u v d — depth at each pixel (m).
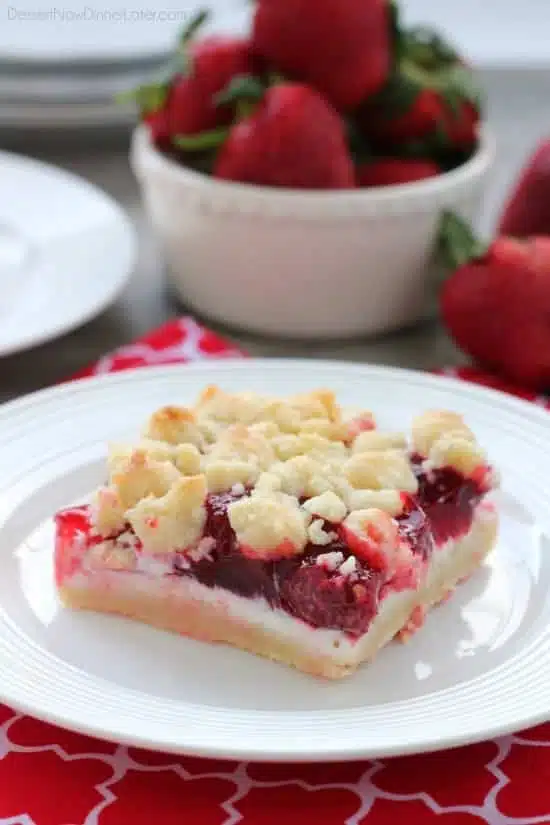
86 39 0.79
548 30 0.97
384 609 0.50
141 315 0.68
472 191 0.65
